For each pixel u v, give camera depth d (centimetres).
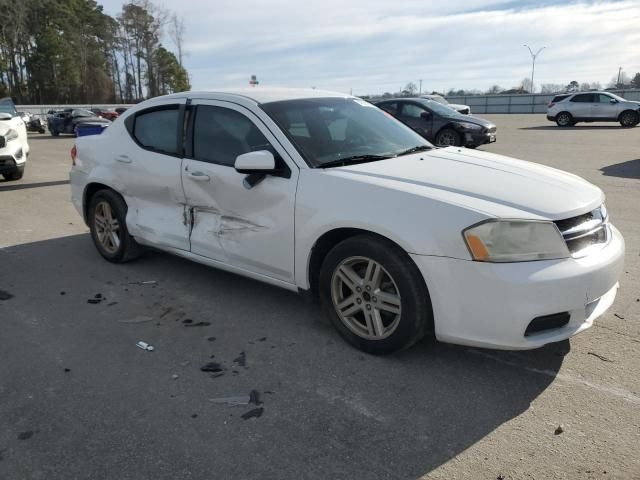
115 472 245
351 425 275
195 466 248
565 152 1405
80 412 290
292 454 254
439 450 255
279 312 414
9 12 7112
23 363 344
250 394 304
